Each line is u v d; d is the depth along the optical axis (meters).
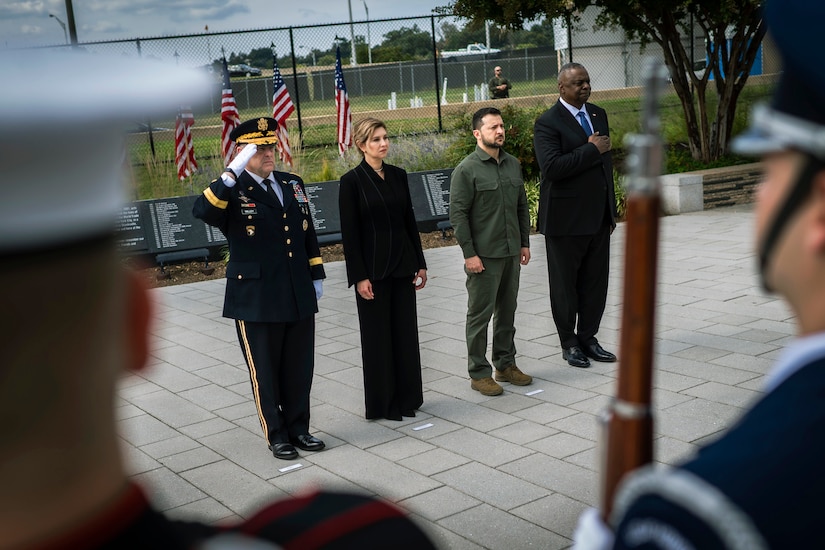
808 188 0.69
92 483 0.45
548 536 3.71
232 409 5.71
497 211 5.48
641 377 0.80
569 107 5.95
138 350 0.51
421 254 5.28
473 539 3.72
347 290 9.32
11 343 0.41
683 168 15.17
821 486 0.61
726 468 0.64
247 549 0.63
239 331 4.82
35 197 0.40
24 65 0.39
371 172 5.10
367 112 20.23
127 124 0.43
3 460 0.42
